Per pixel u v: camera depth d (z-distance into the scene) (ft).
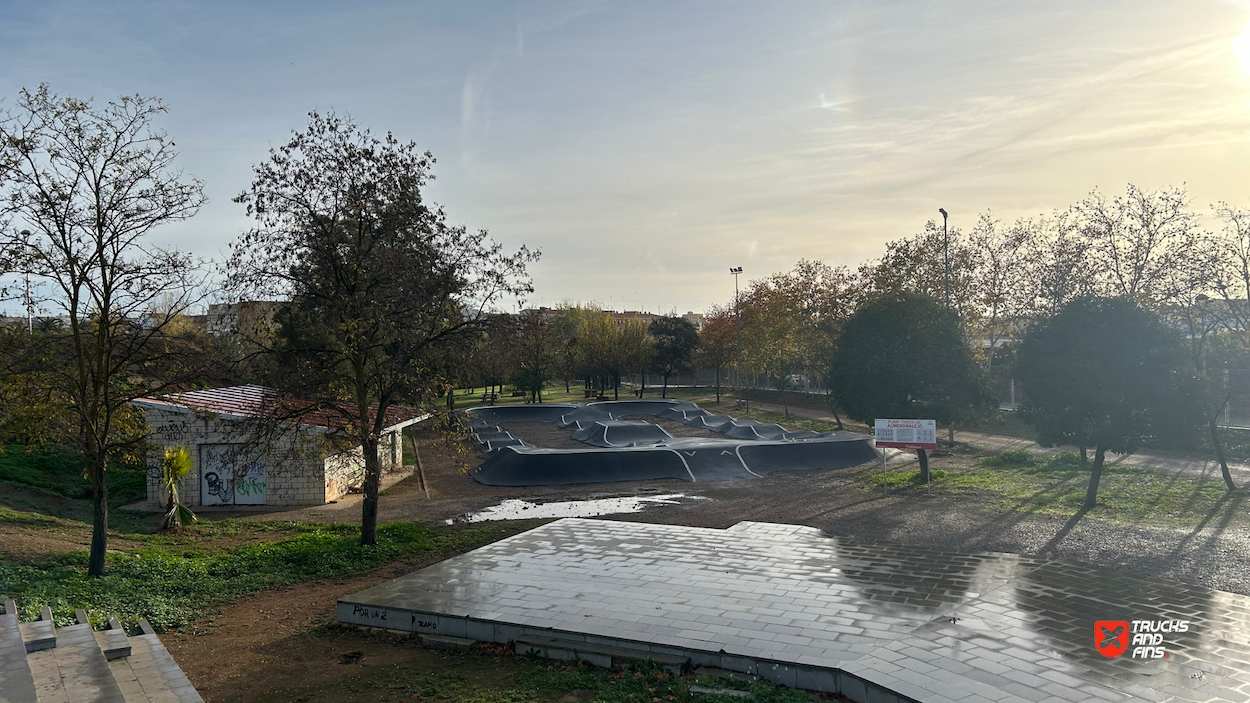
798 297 150.92
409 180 51.44
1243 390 77.15
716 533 50.16
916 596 33.22
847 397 75.56
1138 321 54.29
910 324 73.82
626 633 29.43
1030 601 32.01
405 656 31.17
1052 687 22.72
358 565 48.08
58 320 43.01
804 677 25.17
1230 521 49.32
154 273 43.16
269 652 32.32
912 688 22.81
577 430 134.62
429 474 96.68
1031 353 58.80
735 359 216.13
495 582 38.11
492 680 27.68
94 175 40.63
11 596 35.47
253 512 72.95
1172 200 79.92
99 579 40.55
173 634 35.24
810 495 70.08
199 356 46.21
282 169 49.55
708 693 24.72
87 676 24.11
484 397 219.00
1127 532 47.34
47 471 81.35
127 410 45.75
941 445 107.65
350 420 52.95
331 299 49.34
